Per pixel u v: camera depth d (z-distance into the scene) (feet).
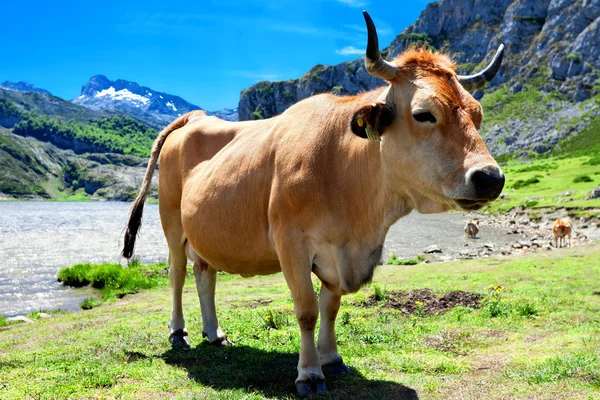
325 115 19.21
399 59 16.98
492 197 14.30
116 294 55.11
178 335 25.91
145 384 19.67
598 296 36.81
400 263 79.87
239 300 41.04
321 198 17.94
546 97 654.53
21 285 74.02
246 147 21.61
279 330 28.48
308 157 18.37
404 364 21.43
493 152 576.20
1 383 20.17
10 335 33.53
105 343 26.55
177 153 26.22
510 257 70.59
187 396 17.65
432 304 35.37
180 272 26.58
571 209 156.25
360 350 24.17
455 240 125.59
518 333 26.94
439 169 15.20
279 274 63.82
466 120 15.20
